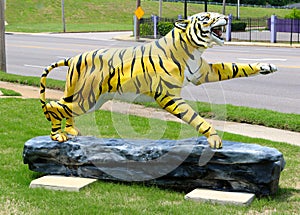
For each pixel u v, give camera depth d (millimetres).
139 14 32188
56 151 6418
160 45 5977
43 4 63469
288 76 16969
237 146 5867
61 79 16484
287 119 9945
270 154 5648
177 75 5887
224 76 6070
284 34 41688
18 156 7441
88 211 5355
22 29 48719
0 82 15570
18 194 5879
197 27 5805
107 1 68750
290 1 94750
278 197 5840
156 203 5609
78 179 6316
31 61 21859
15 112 10648
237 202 5508
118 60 6109
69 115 6430
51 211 5371
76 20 61406
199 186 5938
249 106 12219
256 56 22328
